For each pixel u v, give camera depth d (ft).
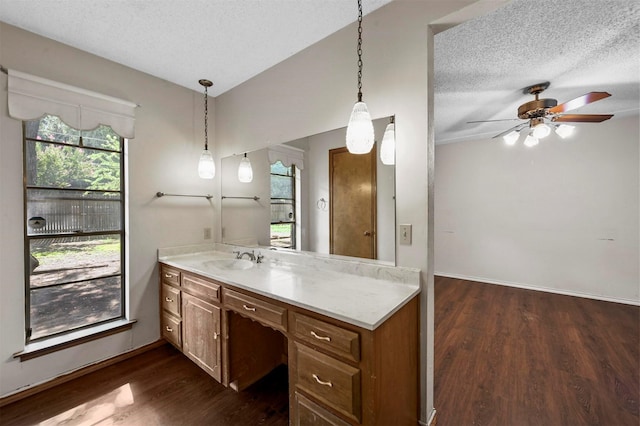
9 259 5.48
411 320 4.48
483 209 14.10
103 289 6.89
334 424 3.70
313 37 5.98
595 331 8.48
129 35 5.84
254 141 7.66
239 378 5.76
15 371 5.52
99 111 6.53
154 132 7.57
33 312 5.92
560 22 5.52
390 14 4.98
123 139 7.16
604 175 11.27
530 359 6.94
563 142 12.06
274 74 7.07
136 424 4.92
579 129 11.71
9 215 5.47
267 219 7.34
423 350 4.70
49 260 6.09
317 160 6.23
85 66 6.38
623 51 6.54
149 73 7.43
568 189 11.99
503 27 5.71
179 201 8.11
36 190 5.90
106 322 6.95
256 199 7.60
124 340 7.04
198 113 8.55
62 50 6.06
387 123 5.07
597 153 11.37
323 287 4.78
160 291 7.69
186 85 8.13
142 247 7.36
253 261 7.34
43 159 5.98
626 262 10.94
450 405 5.38
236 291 5.22
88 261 6.65
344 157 5.75
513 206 13.30
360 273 5.54
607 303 10.96
